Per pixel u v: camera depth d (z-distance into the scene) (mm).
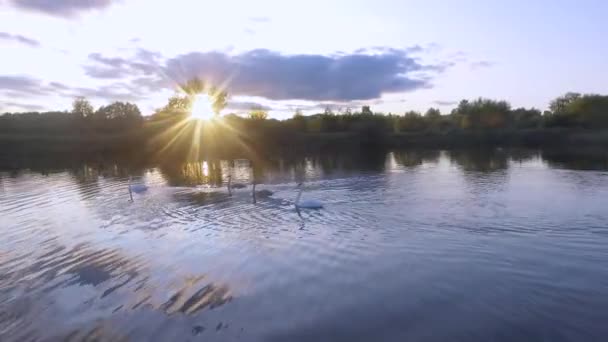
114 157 67250
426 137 87188
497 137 80500
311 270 12336
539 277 11219
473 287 10758
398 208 20344
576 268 11742
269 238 15859
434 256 13133
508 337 8391
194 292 11141
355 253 13688
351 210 20375
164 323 9539
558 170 34031
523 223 16547
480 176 31703
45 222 20531
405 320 9195
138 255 14508
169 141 84812
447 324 8977
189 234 17000
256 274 12188
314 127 103312
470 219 17531
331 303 10141
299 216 19594
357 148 80375
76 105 106812
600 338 8234
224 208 22375
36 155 73438
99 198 27281
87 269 13422
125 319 9836
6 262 14539
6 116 103875
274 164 51031
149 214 21469
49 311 10547
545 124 86250
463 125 95438
